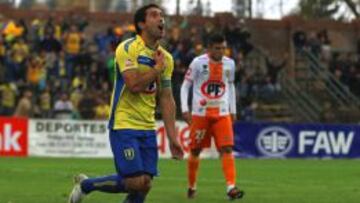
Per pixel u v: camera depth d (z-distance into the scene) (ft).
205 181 144.97
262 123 237.86
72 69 257.55
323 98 294.87
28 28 288.71
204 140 113.09
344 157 242.99
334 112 285.84
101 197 110.83
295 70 307.17
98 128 229.86
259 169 182.60
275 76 287.28
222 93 112.37
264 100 282.56
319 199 114.21
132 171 72.43
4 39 255.09
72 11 300.81
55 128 226.99
